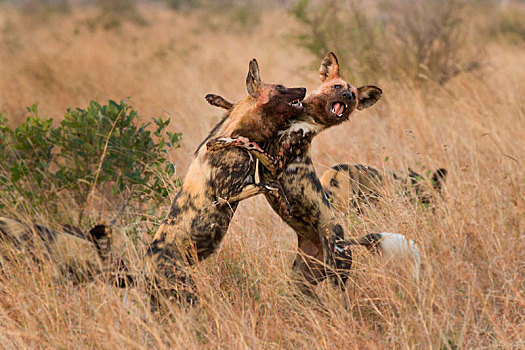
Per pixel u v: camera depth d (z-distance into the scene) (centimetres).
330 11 3928
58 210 2014
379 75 3484
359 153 2328
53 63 4531
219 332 1329
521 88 3431
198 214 1376
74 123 2045
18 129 2072
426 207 1919
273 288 1470
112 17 8088
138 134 2073
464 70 3553
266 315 1387
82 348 1271
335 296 1476
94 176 2042
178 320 1258
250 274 1538
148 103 3478
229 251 1647
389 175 1989
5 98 3656
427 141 2589
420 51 3612
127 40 6250
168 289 1355
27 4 9456
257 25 7788
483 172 2225
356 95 1441
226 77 4175
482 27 5788
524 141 2394
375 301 1546
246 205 1908
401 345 1333
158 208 1947
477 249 1709
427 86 3378
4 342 1305
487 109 2809
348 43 3731
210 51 5319
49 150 2117
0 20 8881
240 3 11275
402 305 1412
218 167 1352
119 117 2062
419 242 1603
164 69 4488
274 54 4897
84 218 2017
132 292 1380
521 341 1343
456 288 1547
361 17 3869
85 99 3741
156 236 1415
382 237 1583
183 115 3056
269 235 1670
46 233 1570
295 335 1338
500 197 1947
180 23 8712
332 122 1432
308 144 1434
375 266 1581
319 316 1395
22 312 1346
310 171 1454
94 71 4328
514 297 1470
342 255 1492
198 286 1343
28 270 1476
